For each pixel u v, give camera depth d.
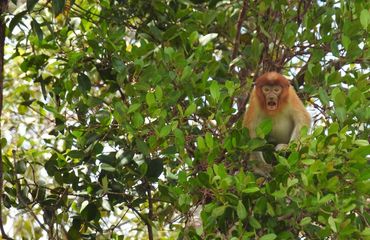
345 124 10.93
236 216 10.23
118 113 11.45
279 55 13.81
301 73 13.55
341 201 9.88
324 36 12.73
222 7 14.99
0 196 12.20
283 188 9.73
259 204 9.93
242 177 9.98
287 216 10.16
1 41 12.41
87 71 13.53
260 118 13.16
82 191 12.55
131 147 11.77
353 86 11.43
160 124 11.06
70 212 13.14
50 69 16.50
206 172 10.11
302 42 13.14
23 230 16.70
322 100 11.12
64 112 13.13
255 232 9.97
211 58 12.98
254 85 13.30
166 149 11.16
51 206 12.70
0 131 15.68
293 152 9.98
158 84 11.92
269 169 11.07
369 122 11.05
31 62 13.94
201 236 10.27
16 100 18.89
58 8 12.18
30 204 12.82
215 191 10.03
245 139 10.92
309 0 13.53
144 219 12.32
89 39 13.22
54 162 12.72
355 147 10.66
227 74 13.50
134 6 14.31
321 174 9.88
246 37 14.74
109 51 13.16
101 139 12.25
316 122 12.90
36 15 14.30
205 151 10.70
